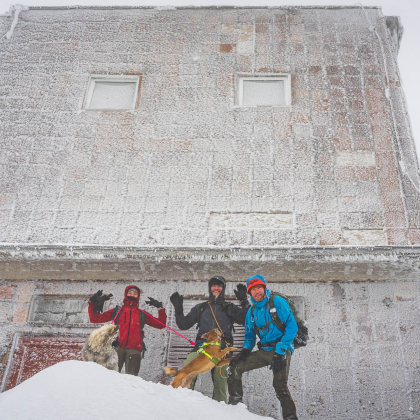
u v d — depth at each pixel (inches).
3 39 390.9
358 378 264.2
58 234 302.7
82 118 350.3
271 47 376.5
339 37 378.3
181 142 335.6
